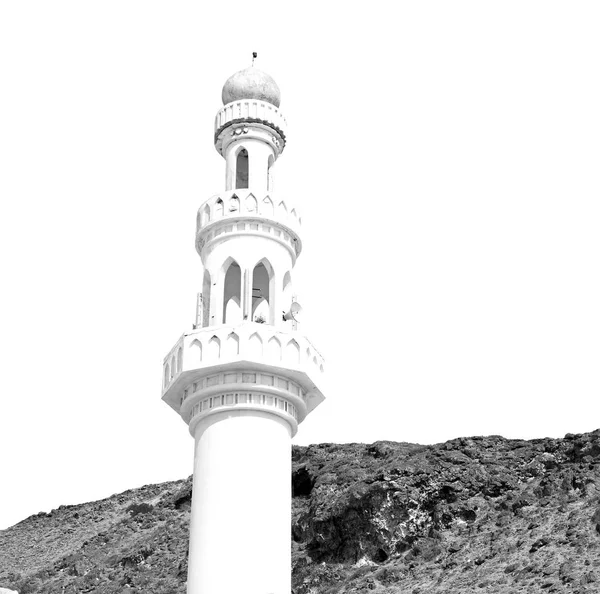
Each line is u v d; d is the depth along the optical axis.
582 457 61.75
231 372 26.89
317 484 69.62
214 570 24.91
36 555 88.31
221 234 29.09
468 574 53.25
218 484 25.83
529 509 58.81
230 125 31.06
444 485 62.03
